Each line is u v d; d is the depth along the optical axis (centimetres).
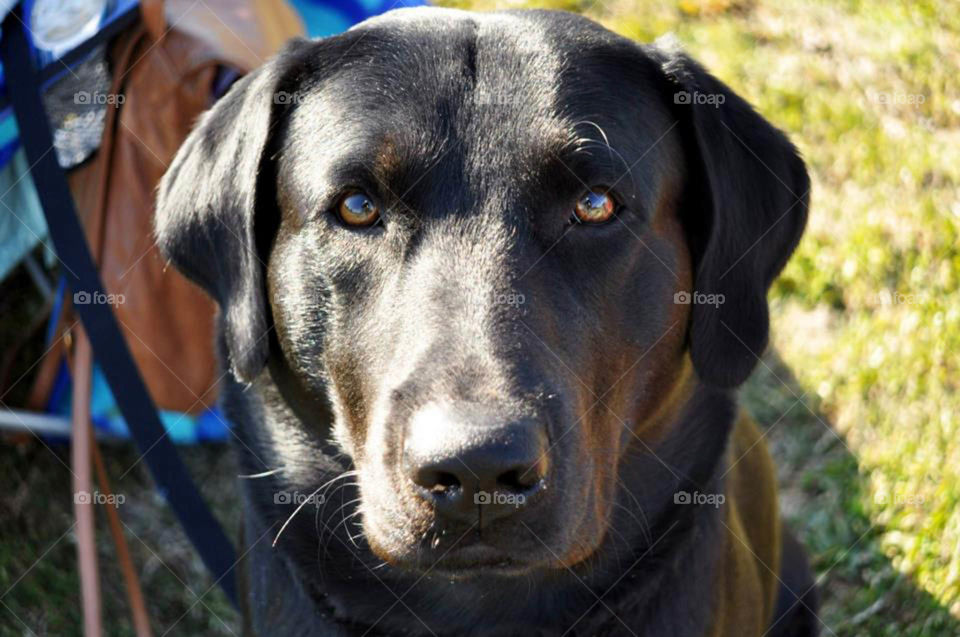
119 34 81
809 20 120
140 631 77
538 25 66
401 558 60
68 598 87
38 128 75
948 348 92
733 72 113
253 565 69
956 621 81
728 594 70
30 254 94
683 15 122
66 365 89
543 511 59
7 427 88
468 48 64
